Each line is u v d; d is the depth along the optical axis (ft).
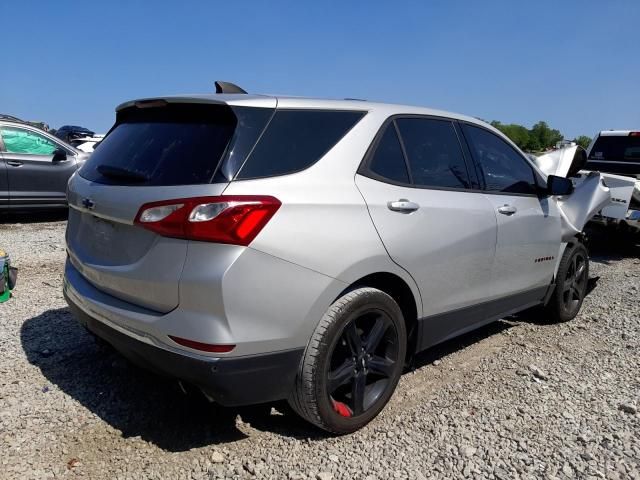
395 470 9.27
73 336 14.24
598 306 19.12
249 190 8.61
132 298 9.20
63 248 24.91
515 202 13.99
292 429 10.39
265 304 8.63
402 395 11.95
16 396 11.08
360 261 9.68
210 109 9.59
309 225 9.05
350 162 10.13
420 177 11.48
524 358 14.24
